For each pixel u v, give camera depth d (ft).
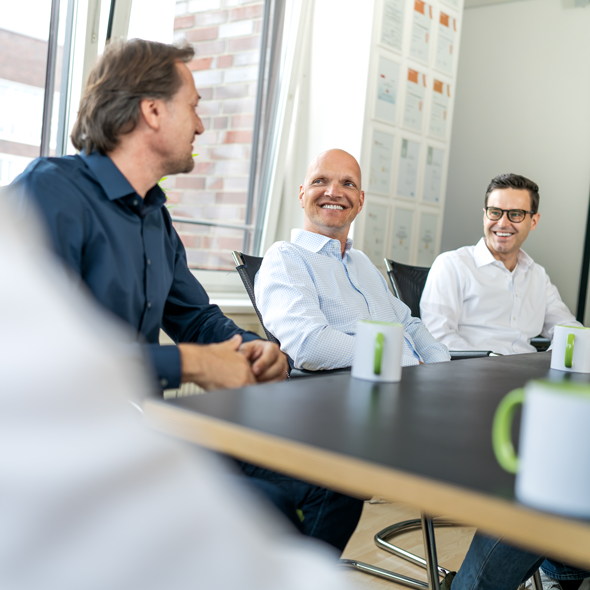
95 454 1.22
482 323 8.88
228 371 3.62
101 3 8.14
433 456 2.19
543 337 9.58
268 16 10.59
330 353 5.56
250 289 6.52
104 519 1.21
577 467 1.75
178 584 1.27
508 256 9.03
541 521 1.74
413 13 11.22
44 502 1.16
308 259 6.36
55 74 8.16
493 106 14.05
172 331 5.05
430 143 12.10
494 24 13.97
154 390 3.41
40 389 1.20
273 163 11.03
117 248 3.99
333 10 10.71
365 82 10.44
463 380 3.85
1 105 7.71
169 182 9.88
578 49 12.96
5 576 1.15
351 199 6.79
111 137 4.00
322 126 10.94
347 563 6.35
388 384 3.51
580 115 12.98
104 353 1.35
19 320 1.25
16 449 1.16
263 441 2.27
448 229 14.73
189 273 5.04
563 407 1.76
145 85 4.00
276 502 3.30
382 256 11.44
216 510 1.36
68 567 1.18
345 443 2.26
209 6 9.77
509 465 2.06
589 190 12.92
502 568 4.14
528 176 13.65
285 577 1.52
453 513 1.88
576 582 5.42
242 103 10.60
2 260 1.31
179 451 1.35
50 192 3.69
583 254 13.00
